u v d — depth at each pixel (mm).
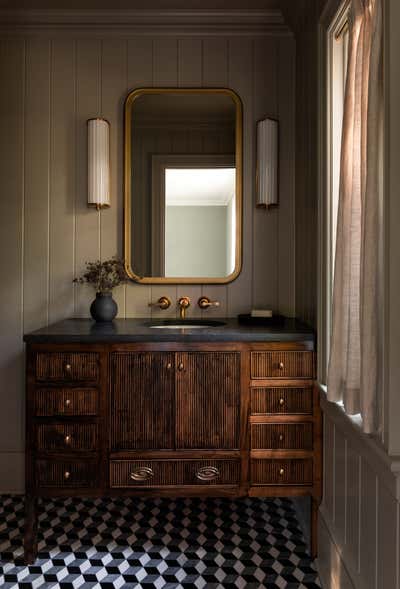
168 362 1884
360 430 1368
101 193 2471
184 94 2521
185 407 1887
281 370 1896
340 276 1487
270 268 2549
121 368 1879
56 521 2221
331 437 1768
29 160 2521
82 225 2531
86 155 2529
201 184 2523
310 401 1900
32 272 2535
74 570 1839
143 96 2518
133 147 2516
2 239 2523
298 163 2445
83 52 2523
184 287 2539
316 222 2008
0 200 2518
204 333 1873
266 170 2477
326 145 1857
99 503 2412
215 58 2525
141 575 1806
